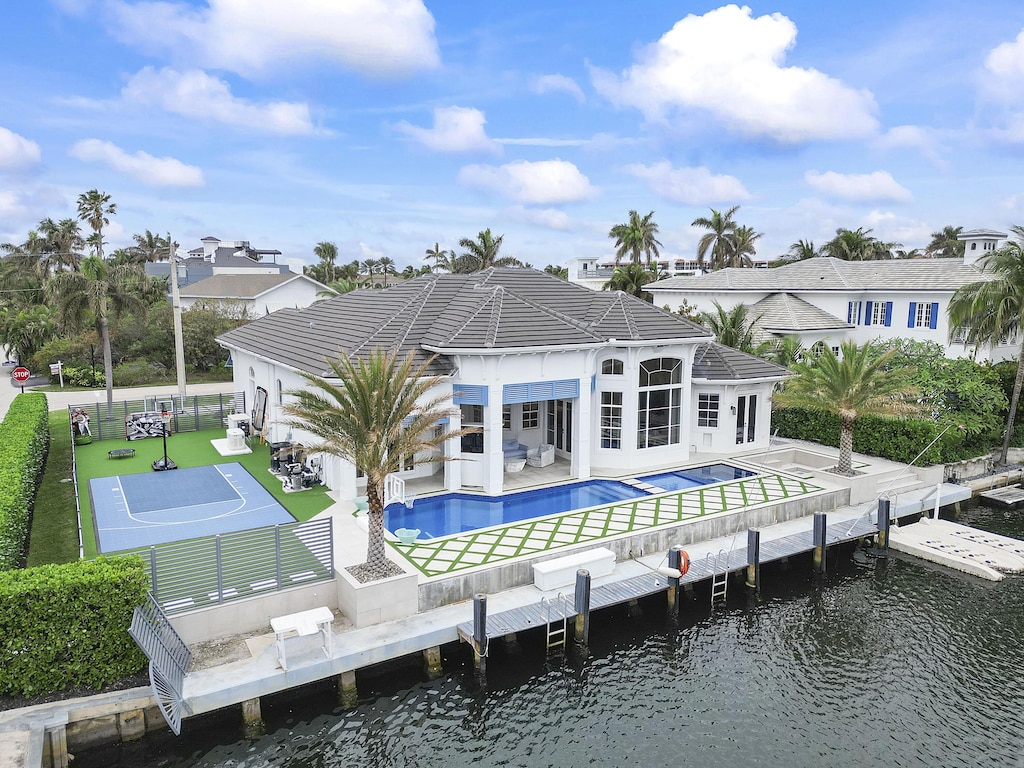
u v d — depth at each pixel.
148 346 50.47
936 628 17.19
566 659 15.61
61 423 33.53
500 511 21.45
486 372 22.06
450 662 15.23
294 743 12.81
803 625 17.33
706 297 48.38
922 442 26.84
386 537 18.72
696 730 13.25
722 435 28.45
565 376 23.64
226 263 100.94
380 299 28.16
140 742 12.48
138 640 12.04
